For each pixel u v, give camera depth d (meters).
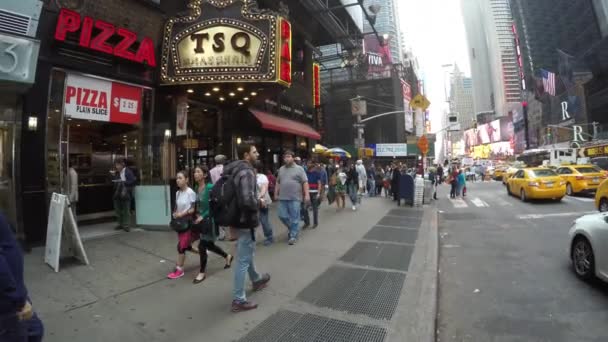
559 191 13.74
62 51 6.77
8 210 6.16
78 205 8.65
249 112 12.59
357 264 5.61
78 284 4.59
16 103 6.23
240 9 8.68
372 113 43.66
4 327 1.77
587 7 68.94
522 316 3.96
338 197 12.08
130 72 8.04
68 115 7.01
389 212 11.40
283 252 6.34
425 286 4.64
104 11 7.36
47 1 6.52
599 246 4.59
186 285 4.62
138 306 3.96
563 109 75.31
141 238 7.13
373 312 3.88
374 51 45.41
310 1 16.28
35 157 6.39
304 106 18.25
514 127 113.06
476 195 18.61
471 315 4.05
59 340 3.19
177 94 9.38
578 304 4.21
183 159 10.60
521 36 97.06
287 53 8.94
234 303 3.84
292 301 4.16
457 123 22.23
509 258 6.29
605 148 29.77
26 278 4.77
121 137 9.18
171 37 8.63
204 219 4.81
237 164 3.86
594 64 62.34
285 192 7.05
